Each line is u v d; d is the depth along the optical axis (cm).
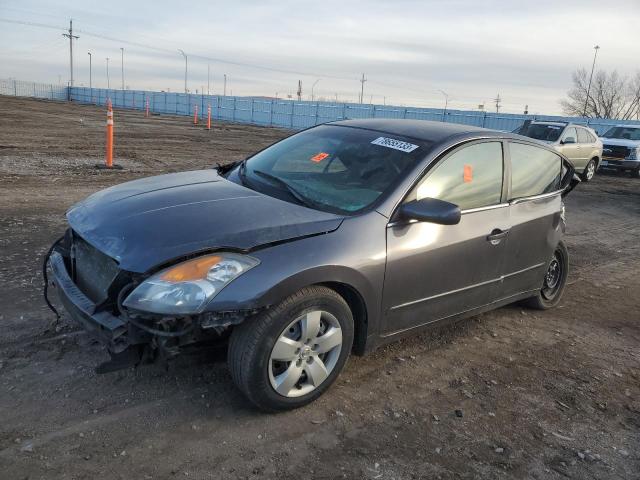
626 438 338
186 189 377
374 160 394
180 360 311
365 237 340
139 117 3762
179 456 283
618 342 486
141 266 292
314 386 332
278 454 291
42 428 295
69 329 403
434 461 298
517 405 364
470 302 425
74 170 1135
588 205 1239
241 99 4709
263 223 323
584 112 6219
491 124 3441
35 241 611
